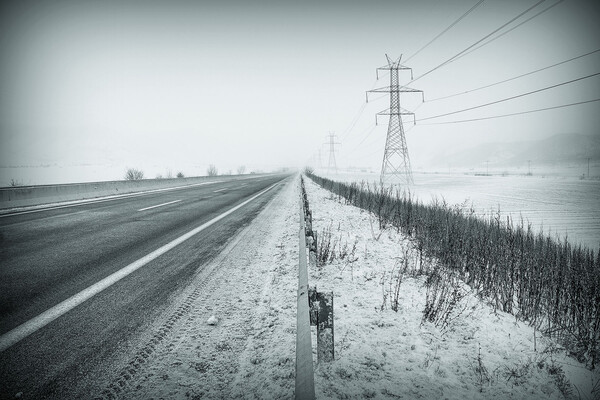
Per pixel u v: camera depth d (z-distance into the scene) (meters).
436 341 3.44
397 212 11.06
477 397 2.60
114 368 2.62
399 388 2.58
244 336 3.18
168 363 2.72
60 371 2.54
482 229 9.13
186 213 10.94
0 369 2.53
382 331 3.51
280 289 4.39
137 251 6.06
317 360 2.79
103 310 3.60
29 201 12.61
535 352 3.47
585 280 5.11
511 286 5.06
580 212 17.23
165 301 3.90
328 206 14.05
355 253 6.70
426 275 5.64
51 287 4.20
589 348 3.67
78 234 7.46
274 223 9.39
